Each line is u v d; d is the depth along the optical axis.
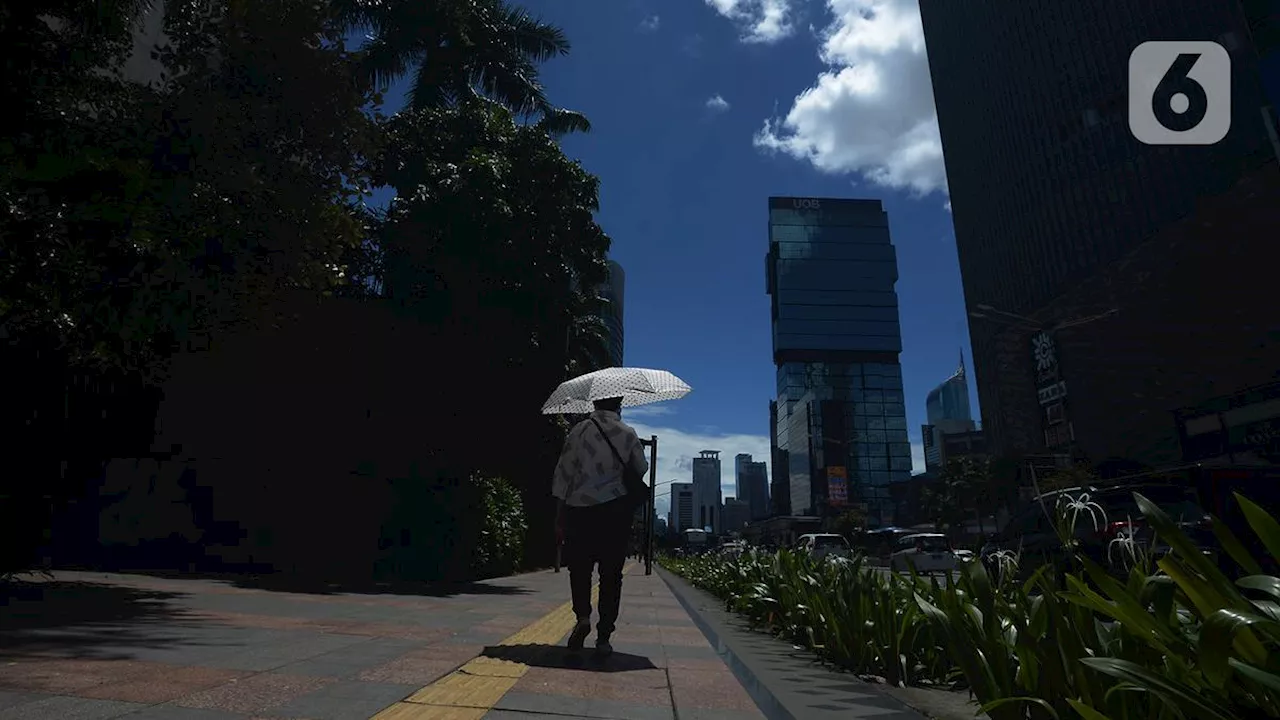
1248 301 65.38
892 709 3.46
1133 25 81.06
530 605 8.06
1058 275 92.44
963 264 118.94
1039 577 2.83
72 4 5.79
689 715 3.00
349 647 4.21
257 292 6.99
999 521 72.12
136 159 5.70
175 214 5.77
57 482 7.45
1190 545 1.86
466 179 12.34
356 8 16.58
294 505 11.81
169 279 5.76
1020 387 100.44
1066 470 37.78
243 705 2.71
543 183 13.62
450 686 3.27
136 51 8.41
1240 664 1.58
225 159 6.23
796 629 6.22
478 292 13.00
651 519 26.89
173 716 2.50
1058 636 2.43
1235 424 52.56
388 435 12.49
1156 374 75.38
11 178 5.16
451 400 12.77
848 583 5.38
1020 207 101.25
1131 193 80.56
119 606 5.57
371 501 12.24
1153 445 74.31
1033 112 98.81
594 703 3.12
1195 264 71.25
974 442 155.75
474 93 17.47
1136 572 2.54
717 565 13.81
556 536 4.56
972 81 115.94
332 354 12.31
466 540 12.92
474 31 17.95
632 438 4.55
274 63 6.82
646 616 7.68
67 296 5.66
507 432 14.24
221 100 6.44
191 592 7.18
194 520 10.93
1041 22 97.44
